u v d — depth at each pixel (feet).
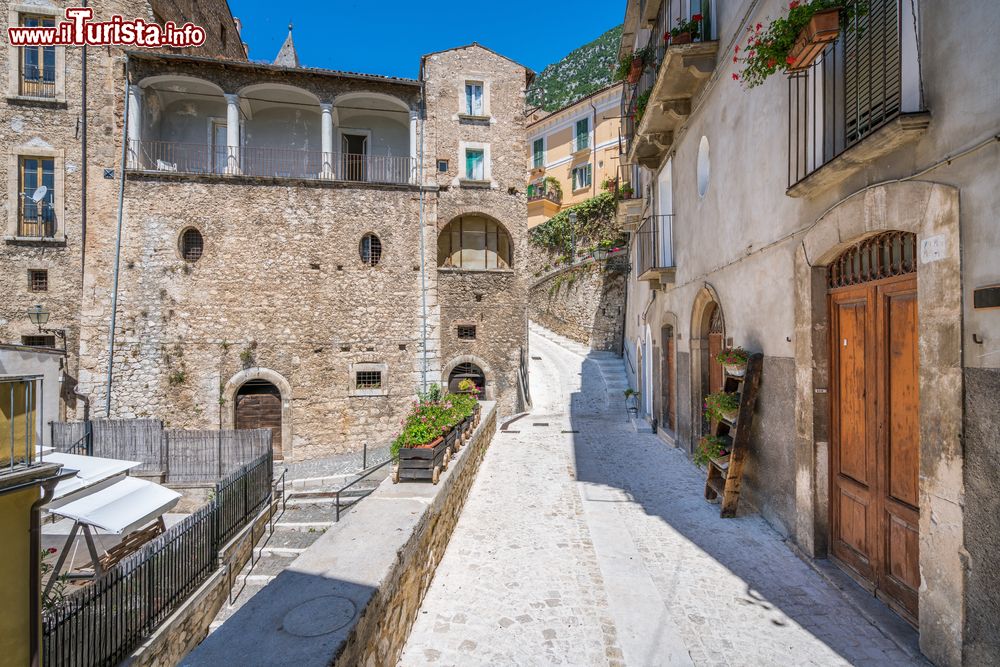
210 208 46.26
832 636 11.15
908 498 11.32
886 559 12.05
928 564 9.96
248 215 46.98
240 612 7.76
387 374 49.57
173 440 37.81
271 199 47.55
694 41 22.77
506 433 37.83
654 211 37.17
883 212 11.22
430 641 11.16
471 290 54.60
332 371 48.32
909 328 11.27
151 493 25.45
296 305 47.67
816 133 14.23
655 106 28.25
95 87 45.06
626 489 22.66
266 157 53.88
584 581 13.96
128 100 45.44
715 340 25.73
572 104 89.40
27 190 44.37
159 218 45.34
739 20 19.80
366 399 49.03
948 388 9.41
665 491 22.13
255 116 53.78
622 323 67.56
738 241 20.20
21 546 14.12
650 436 35.76
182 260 45.50
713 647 10.85
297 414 47.21
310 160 54.80
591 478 24.70
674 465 26.86
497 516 19.33
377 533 11.32
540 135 97.40
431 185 51.55
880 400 12.24
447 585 13.76
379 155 56.44
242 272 46.68
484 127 54.75
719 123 22.39
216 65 46.68
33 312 42.75
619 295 68.54
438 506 14.79
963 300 9.14
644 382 44.47
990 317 8.56
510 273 55.36
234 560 26.43
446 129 53.67
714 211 23.15
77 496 23.70
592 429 39.14
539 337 79.56
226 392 46.01
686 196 28.43
